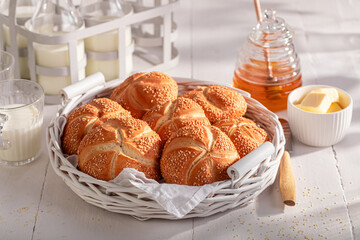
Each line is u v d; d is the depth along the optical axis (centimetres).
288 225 100
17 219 101
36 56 121
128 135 100
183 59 138
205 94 110
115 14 127
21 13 128
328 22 152
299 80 123
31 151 111
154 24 139
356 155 113
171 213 94
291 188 103
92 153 99
